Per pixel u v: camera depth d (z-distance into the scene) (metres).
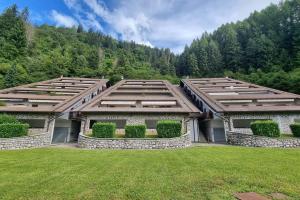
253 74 53.22
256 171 8.09
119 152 14.27
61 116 23.00
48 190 6.16
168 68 80.50
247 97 25.25
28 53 68.12
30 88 29.27
